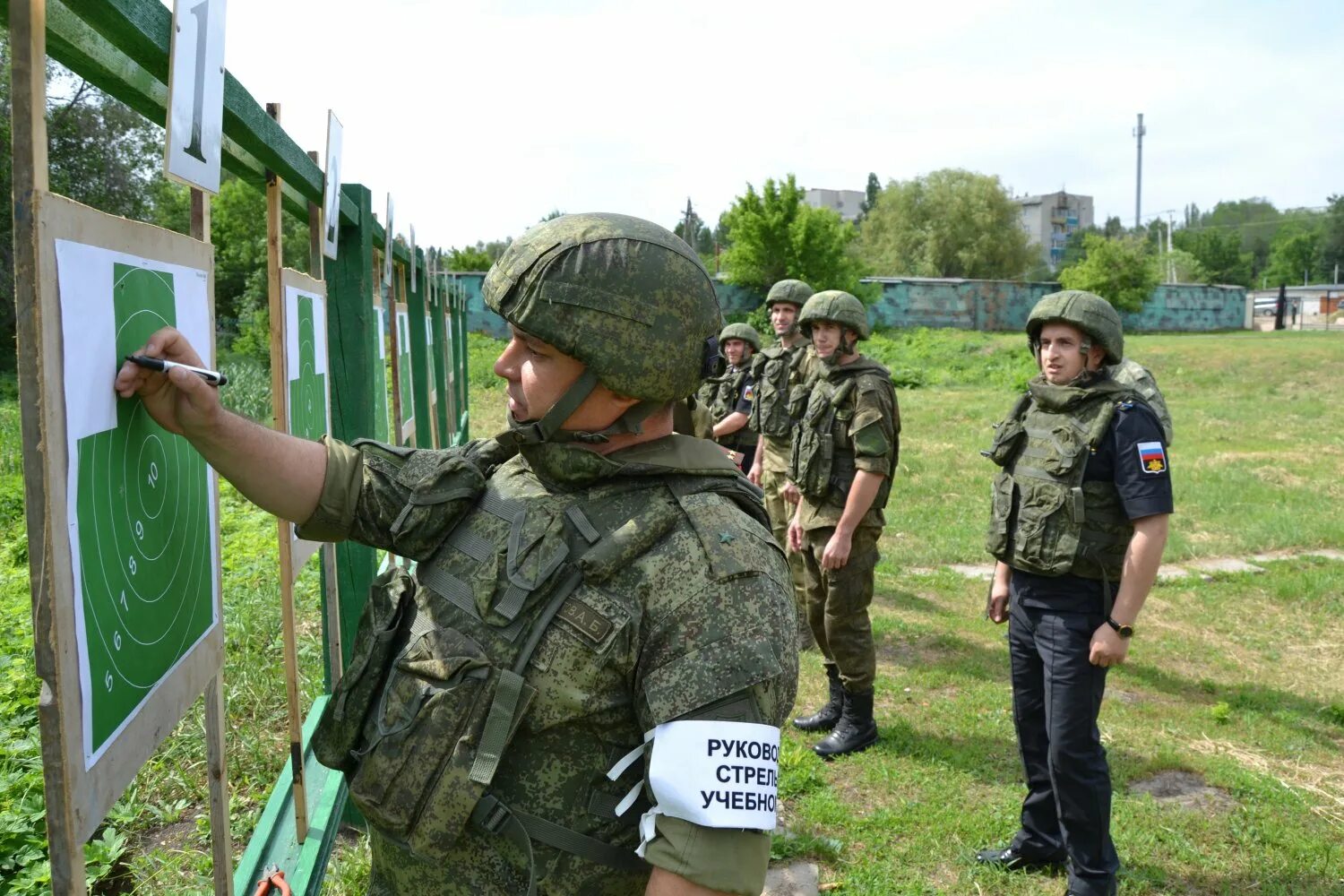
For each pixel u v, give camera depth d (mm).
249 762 3420
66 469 1108
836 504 4023
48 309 1054
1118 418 2875
